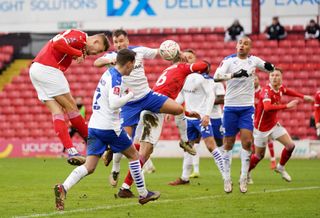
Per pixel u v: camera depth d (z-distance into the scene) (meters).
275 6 69.88
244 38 30.20
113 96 22.38
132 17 72.44
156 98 27.06
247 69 30.33
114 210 23.66
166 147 59.38
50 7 73.69
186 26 71.56
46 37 71.69
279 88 33.94
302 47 68.00
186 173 33.59
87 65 69.38
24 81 70.12
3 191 30.11
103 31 71.62
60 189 23.09
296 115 64.38
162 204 25.33
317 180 36.22
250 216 22.45
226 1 70.69
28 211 23.41
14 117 68.69
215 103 36.12
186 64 28.59
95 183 33.88
